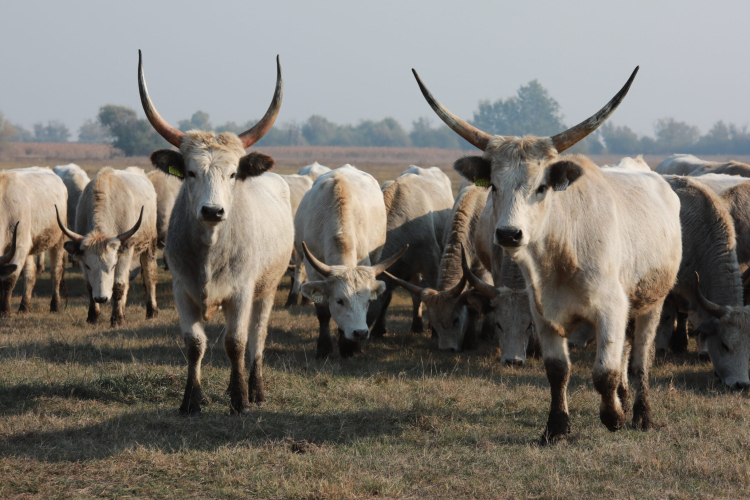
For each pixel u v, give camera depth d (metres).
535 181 5.88
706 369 10.43
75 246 12.61
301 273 16.11
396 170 75.88
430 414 7.75
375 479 5.85
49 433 6.92
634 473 6.05
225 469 6.09
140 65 6.96
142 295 16.94
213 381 8.87
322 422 7.58
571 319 6.75
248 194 7.88
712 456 6.34
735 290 9.94
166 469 6.12
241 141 7.20
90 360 10.07
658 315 7.77
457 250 12.06
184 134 7.02
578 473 6.00
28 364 9.54
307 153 178.38
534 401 8.37
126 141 127.19
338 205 10.80
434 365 10.59
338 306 9.85
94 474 6.00
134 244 13.66
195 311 7.64
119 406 8.01
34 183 14.55
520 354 10.46
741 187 11.70
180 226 7.33
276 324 13.60
